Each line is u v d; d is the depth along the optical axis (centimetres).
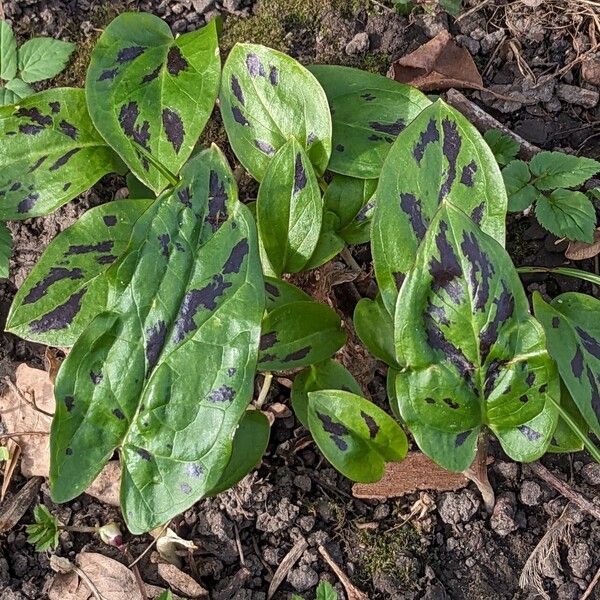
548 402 59
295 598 63
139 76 65
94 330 58
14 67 71
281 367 62
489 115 71
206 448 58
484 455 64
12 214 65
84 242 64
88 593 65
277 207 63
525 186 67
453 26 73
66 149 66
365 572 65
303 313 62
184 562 65
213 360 58
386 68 72
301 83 64
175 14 74
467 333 58
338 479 67
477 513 66
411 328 58
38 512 65
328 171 68
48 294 64
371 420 61
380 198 61
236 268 58
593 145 71
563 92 72
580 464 67
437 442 59
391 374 63
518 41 73
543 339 58
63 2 74
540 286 69
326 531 66
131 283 58
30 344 69
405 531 66
